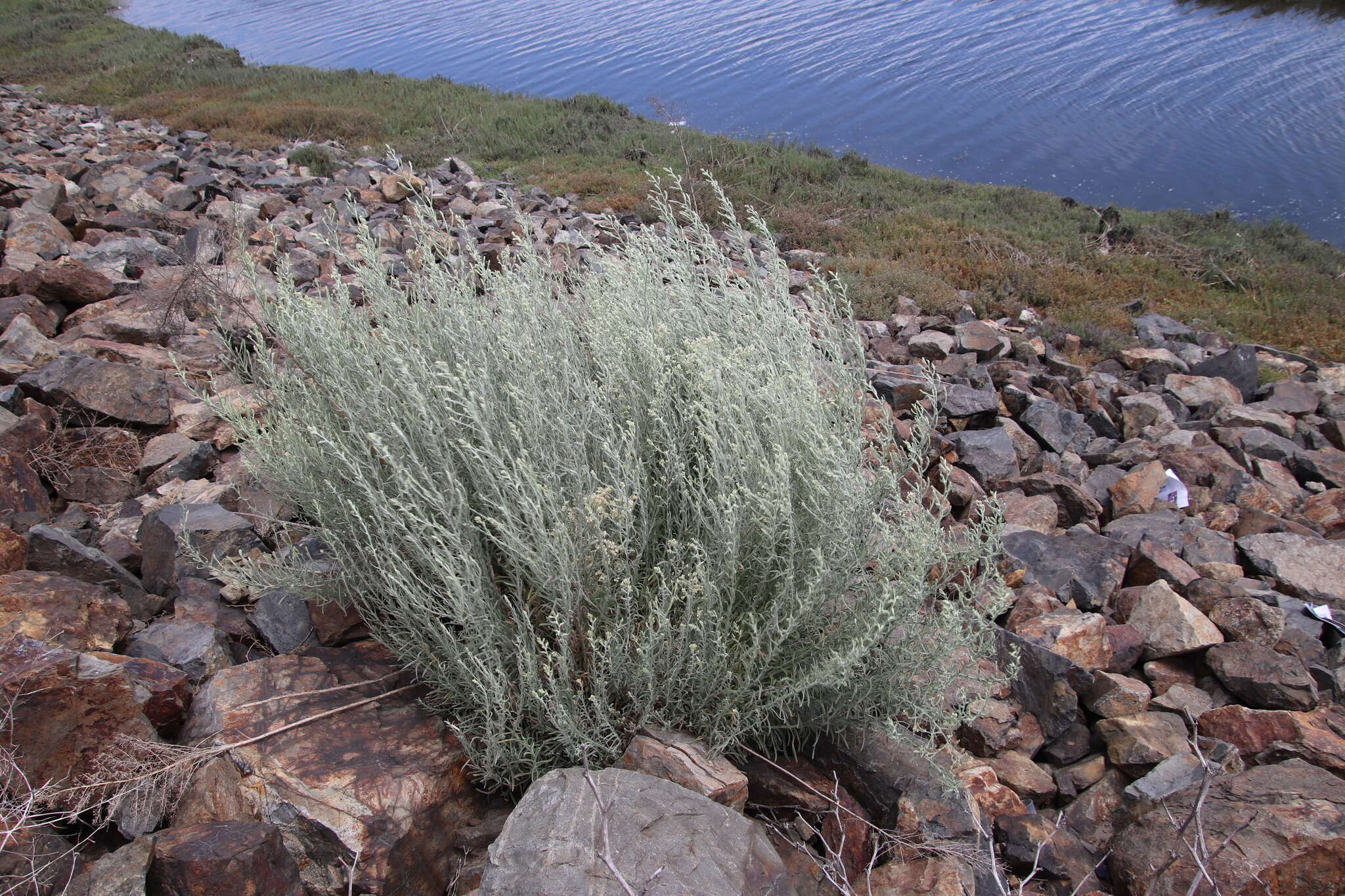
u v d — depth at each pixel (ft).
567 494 9.66
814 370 12.50
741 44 131.23
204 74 87.92
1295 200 65.05
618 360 10.89
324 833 8.04
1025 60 109.29
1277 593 13.69
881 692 9.32
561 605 9.05
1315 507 17.74
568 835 7.50
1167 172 72.18
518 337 11.42
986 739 10.74
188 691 9.52
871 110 92.53
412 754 8.84
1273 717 10.50
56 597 9.66
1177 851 8.70
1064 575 13.74
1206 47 106.93
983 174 73.05
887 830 9.21
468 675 8.80
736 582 9.75
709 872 7.28
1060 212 49.01
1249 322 35.96
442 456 9.48
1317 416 25.61
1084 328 30.14
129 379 15.62
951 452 17.69
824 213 43.86
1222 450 19.40
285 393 11.75
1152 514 16.33
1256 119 82.33
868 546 9.97
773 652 8.78
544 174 49.62
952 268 35.86
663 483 10.13
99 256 23.47
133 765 8.27
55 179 33.30
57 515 13.62
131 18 161.58
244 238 24.29
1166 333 32.63
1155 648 12.34
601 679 8.71
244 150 53.72
